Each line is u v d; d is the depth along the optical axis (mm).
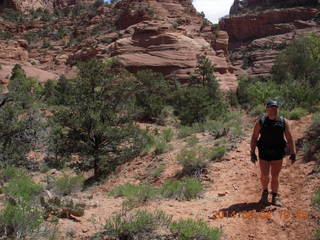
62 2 182125
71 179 8852
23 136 15812
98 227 4402
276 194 5172
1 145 15148
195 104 24078
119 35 91375
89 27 112688
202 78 59625
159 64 72188
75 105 14852
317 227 4281
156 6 105250
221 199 5914
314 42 33406
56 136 15359
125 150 14234
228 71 81375
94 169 14164
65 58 95062
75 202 5797
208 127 16141
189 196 6348
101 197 7254
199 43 82438
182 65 71938
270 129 5020
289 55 33000
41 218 4324
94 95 15461
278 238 4152
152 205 5758
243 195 5957
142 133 15273
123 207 5398
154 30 78625
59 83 41000
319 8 129250
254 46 125375
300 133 9258
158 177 9727
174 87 51562
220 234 4215
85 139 14555
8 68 78750
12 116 16312
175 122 29672
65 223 4426
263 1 153625
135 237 4090
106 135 14008
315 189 5547
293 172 6691
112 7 120938
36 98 24938
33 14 140750
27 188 5980
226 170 8094
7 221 3900
